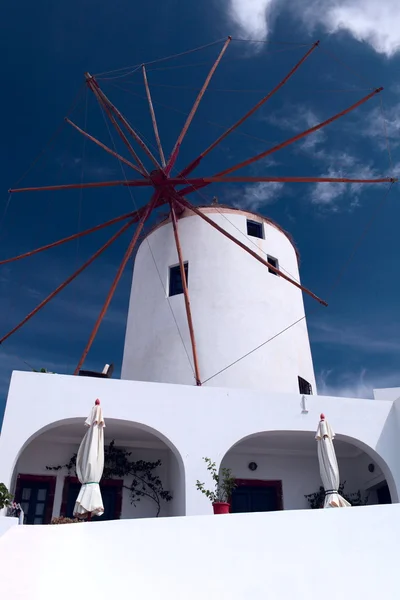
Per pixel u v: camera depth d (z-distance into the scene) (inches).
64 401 510.0
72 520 414.0
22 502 560.7
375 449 572.4
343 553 287.7
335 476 441.7
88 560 305.7
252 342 695.7
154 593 273.3
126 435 580.7
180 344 695.1
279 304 740.0
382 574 272.2
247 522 317.7
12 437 485.4
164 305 730.8
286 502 612.1
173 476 575.2
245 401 554.3
